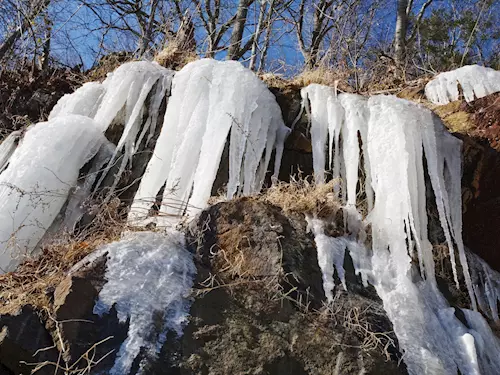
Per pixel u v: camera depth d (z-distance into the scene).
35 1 8.00
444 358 3.02
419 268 3.71
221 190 4.16
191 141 4.23
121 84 4.88
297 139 4.66
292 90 4.95
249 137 4.36
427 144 4.30
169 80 4.95
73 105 5.14
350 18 9.34
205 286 2.80
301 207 3.65
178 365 2.40
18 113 6.15
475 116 5.03
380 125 4.37
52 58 8.43
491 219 4.47
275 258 3.05
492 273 4.32
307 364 2.66
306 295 2.99
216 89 4.52
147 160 4.60
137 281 2.66
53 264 2.90
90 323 2.41
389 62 8.20
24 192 3.81
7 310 2.41
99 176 4.49
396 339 2.98
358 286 3.26
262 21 8.97
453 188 4.37
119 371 2.28
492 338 3.43
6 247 3.66
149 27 8.30
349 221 3.76
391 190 4.01
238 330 2.66
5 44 7.53
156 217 3.51
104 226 3.37
